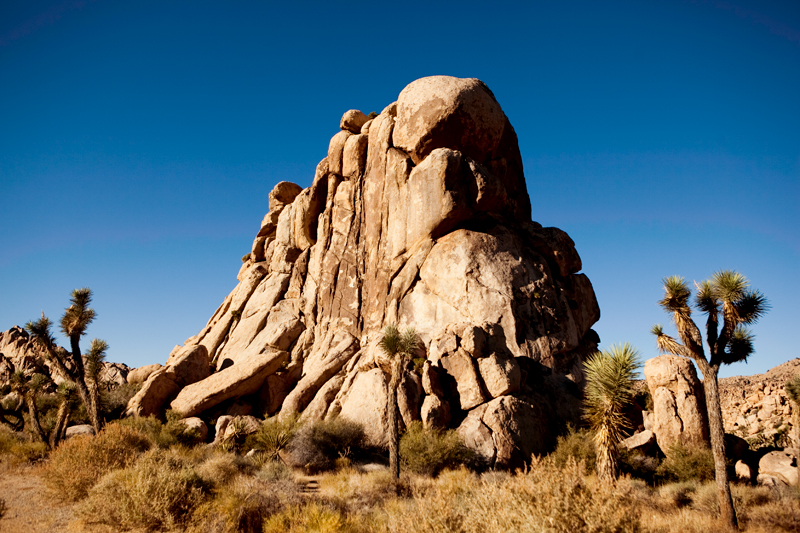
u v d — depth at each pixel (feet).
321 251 144.46
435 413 87.92
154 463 46.57
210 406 107.45
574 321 119.24
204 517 40.52
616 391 46.32
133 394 118.32
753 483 65.62
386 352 74.64
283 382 115.75
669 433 77.20
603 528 23.53
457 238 119.24
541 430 88.99
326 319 131.85
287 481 53.93
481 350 96.43
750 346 48.91
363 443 88.74
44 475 50.72
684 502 57.41
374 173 140.87
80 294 77.41
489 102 136.46
